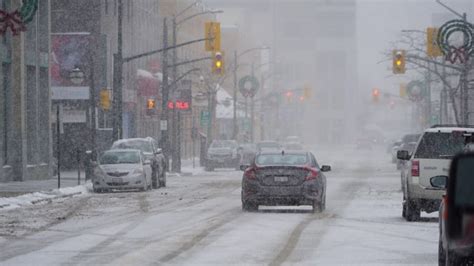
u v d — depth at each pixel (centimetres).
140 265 2316
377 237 2952
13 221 3644
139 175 5775
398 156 3700
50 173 7694
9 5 6875
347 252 2562
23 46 7106
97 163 5875
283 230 3191
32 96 7481
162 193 5612
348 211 4091
